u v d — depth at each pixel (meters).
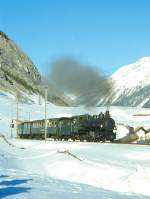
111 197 18.66
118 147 47.22
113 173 27.92
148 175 24.78
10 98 173.50
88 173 28.98
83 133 60.75
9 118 111.75
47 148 50.78
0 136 71.19
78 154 39.31
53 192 18.66
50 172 31.53
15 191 18.17
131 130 70.31
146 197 19.91
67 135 63.91
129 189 23.53
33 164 35.25
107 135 59.06
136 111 149.62
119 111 145.00
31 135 75.44
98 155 39.78
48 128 69.44
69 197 17.55
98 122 59.56
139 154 40.59
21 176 24.98
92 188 21.92
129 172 27.69
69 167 31.56
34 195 17.27
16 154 43.75
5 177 23.78
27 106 143.62
